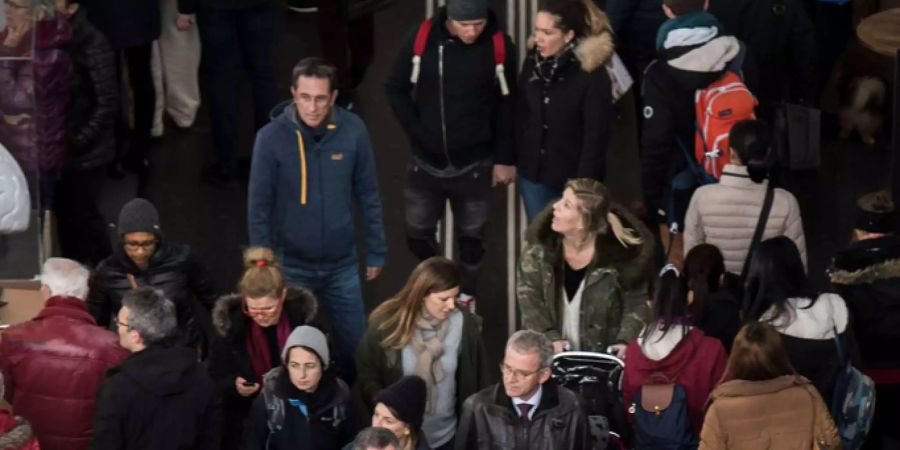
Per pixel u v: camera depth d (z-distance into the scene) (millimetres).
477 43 31531
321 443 26031
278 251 30531
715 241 30734
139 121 38469
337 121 29750
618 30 37406
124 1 36750
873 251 28734
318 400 25906
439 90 31750
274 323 27688
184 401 25094
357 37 41562
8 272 30562
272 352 27844
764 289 26984
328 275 30719
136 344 25188
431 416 27125
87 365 25969
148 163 39625
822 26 41000
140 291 25328
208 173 39188
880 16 40375
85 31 33281
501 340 34469
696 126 32531
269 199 29891
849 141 41531
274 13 38438
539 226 28625
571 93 31609
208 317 34562
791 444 24781
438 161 32625
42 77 31484
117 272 28891
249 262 27453
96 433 24828
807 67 36281
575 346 28641
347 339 31406
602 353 28047
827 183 39906
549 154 32188
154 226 28625
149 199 38281
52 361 25938
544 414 24703
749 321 26875
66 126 33438
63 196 34219
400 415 24047
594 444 25891
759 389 24719
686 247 31234
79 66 33344
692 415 26500
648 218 37625
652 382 26438
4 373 26203
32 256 30609
